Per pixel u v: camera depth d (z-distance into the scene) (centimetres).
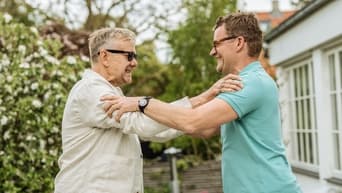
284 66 818
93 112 299
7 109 584
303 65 746
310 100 716
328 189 571
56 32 902
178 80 1165
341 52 602
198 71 1148
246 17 297
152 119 285
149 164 1145
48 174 605
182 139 1104
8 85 583
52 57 631
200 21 1141
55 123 605
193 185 1048
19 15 1355
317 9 613
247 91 281
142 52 1434
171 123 279
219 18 307
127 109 289
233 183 291
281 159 291
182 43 1149
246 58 296
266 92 287
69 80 636
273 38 818
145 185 1066
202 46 1135
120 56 312
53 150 609
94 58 316
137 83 1515
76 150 308
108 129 305
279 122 300
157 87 1531
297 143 786
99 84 305
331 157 639
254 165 285
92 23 1345
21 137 596
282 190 282
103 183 301
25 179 594
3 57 611
